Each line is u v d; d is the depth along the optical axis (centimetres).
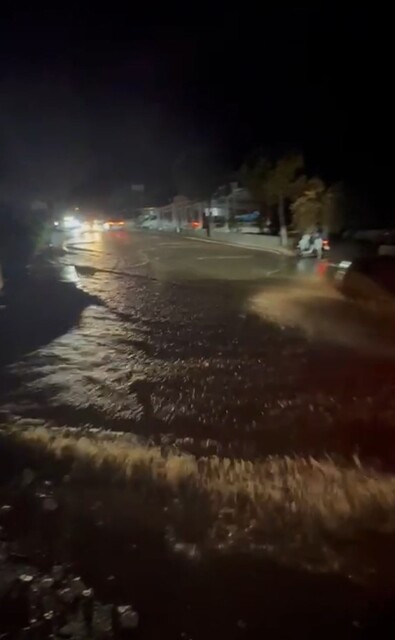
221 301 1922
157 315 1684
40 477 676
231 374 1099
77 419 873
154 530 565
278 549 535
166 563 512
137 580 489
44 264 3206
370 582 489
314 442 785
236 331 1455
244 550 532
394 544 543
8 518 586
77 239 5781
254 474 686
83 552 529
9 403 943
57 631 429
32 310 1748
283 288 2186
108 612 450
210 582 488
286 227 4284
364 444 777
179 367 1145
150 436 806
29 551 530
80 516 590
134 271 2858
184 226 6856
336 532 562
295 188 3900
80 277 2611
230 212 5572
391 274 1830
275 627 438
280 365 1151
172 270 2884
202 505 613
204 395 981
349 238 3531
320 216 3747
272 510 602
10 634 425
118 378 1080
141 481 666
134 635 427
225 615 450
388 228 3444
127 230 8050
